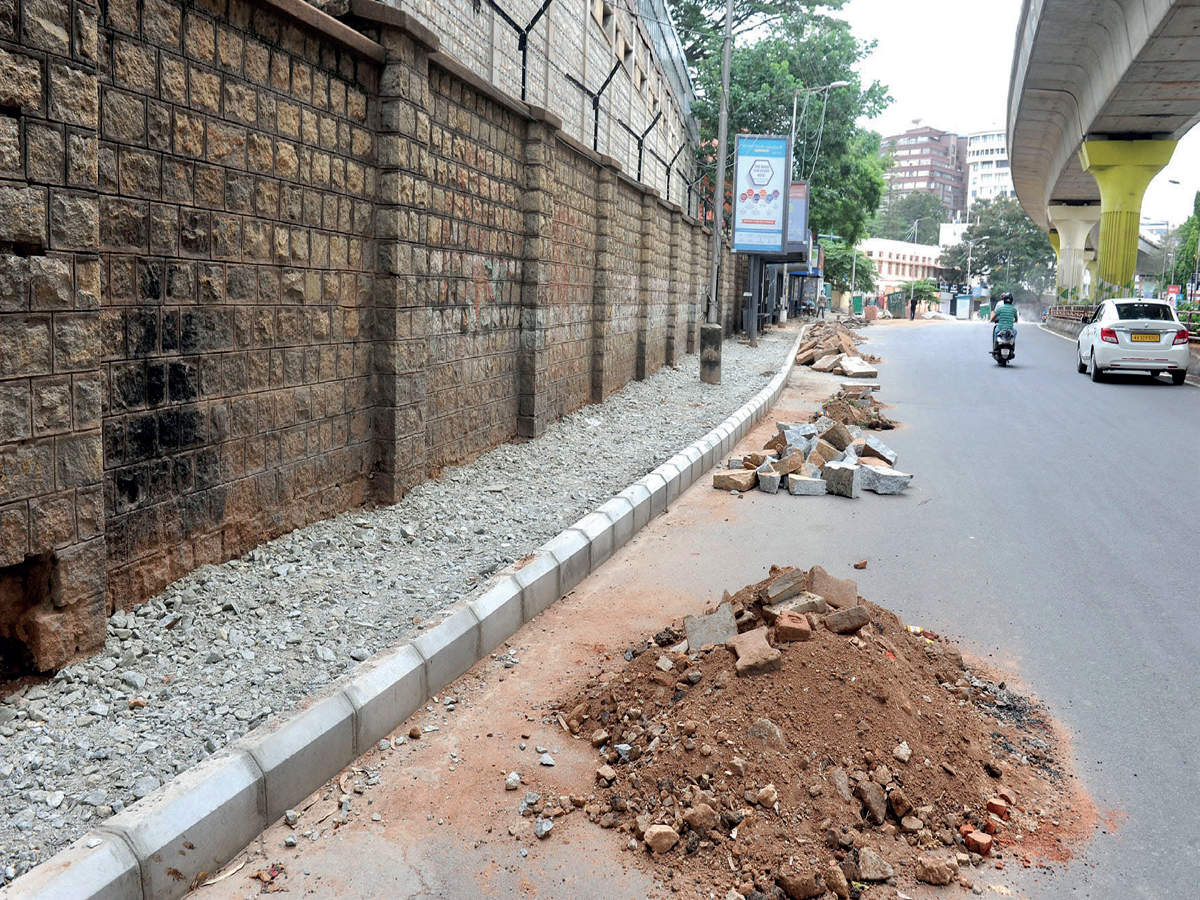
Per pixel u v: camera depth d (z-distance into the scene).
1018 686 4.70
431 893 3.02
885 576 6.44
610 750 3.90
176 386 4.79
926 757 3.66
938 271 121.19
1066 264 52.66
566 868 3.16
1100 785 3.77
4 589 3.85
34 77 3.55
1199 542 7.33
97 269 3.93
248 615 4.76
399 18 6.32
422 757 3.87
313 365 6.00
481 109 8.30
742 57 36.62
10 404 3.59
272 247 5.48
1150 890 3.11
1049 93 30.83
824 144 38.38
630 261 14.89
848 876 3.10
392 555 5.95
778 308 45.12
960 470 10.28
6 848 2.91
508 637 5.21
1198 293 60.16
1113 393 17.39
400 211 6.61
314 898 2.98
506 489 7.82
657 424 11.98
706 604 5.81
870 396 15.84
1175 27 19.59
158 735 3.62
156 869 2.87
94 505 4.04
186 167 4.73
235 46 5.03
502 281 9.10
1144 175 32.22
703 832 3.25
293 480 5.89
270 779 3.35
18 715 3.65
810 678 3.85
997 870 3.20
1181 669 4.91
